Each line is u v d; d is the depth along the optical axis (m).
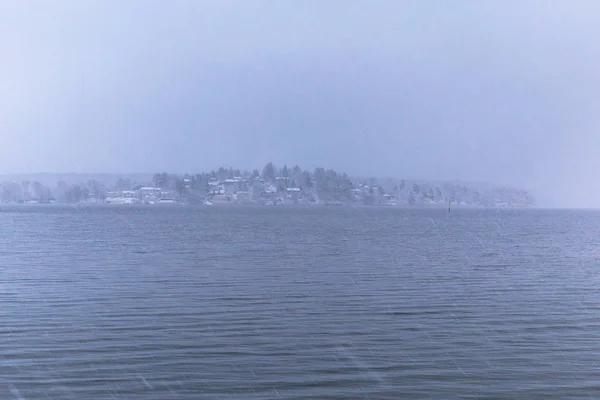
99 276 43.41
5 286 38.62
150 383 19.97
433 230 117.38
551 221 183.00
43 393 19.11
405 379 20.44
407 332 26.39
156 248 68.75
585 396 19.09
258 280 41.41
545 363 22.14
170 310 30.72
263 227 121.31
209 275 44.00
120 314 29.73
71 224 132.75
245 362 22.05
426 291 37.12
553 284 40.91
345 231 108.75
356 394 19.11
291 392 19.30
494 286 39.59
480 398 18.89
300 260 55.12
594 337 25.67
